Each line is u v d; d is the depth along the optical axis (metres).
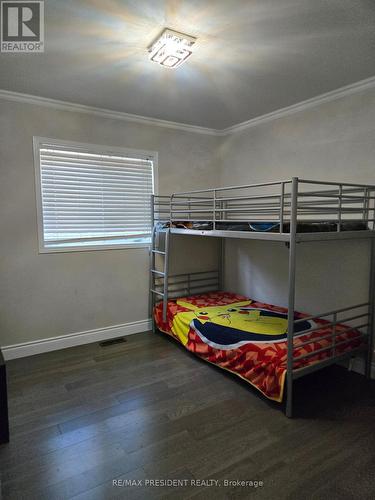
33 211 3.04
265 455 1.81
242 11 1.72
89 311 3.41
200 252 4.15
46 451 1.84
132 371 2.81
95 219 3.42
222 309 3.39
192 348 3.00
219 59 2.26
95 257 3.41
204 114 3.48
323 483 1.62
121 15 1.75
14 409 2.25
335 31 1.92
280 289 3.50
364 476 1.66
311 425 2.07
